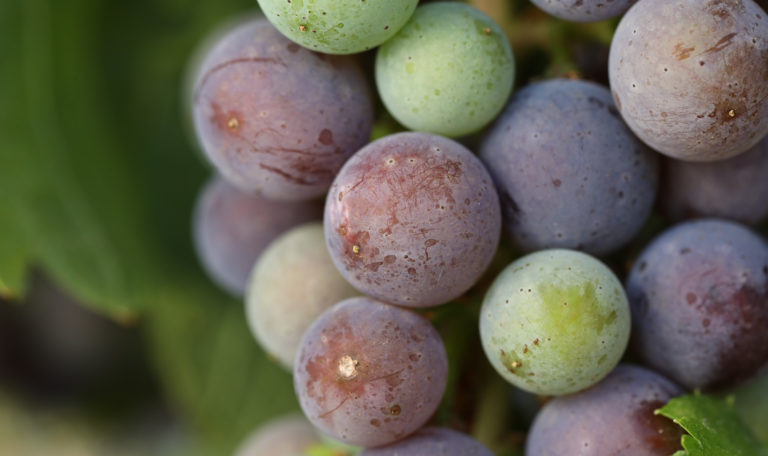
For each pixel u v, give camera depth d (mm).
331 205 149
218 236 179
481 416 161
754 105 145
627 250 161
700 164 157
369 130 157
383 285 148
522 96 156
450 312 157
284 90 154
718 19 144
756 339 152
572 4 151
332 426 149
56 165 198
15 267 190
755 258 154
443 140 150
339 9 147
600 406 151
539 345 147
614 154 152
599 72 164
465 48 151
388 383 147
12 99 198
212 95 156
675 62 144
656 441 149
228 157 157
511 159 152
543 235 153
